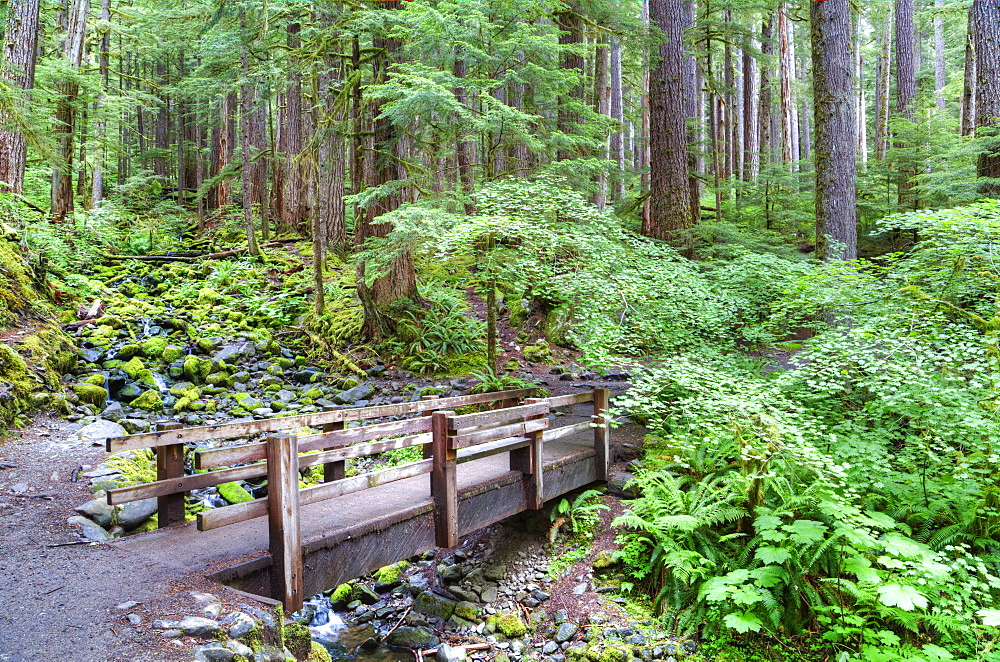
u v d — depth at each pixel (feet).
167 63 82.02
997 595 15.43
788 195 54.49
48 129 39.45
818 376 21.99
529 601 18.66
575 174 29.01
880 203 48.44
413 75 25.14
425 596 19.25
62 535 14.11
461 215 26.37
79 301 37.45
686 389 24.02
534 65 26.96
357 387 32.76
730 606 16.34
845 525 15.69
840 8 31.71
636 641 16.31
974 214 20.25
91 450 20.65
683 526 17.07
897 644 14.43
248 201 52.75
